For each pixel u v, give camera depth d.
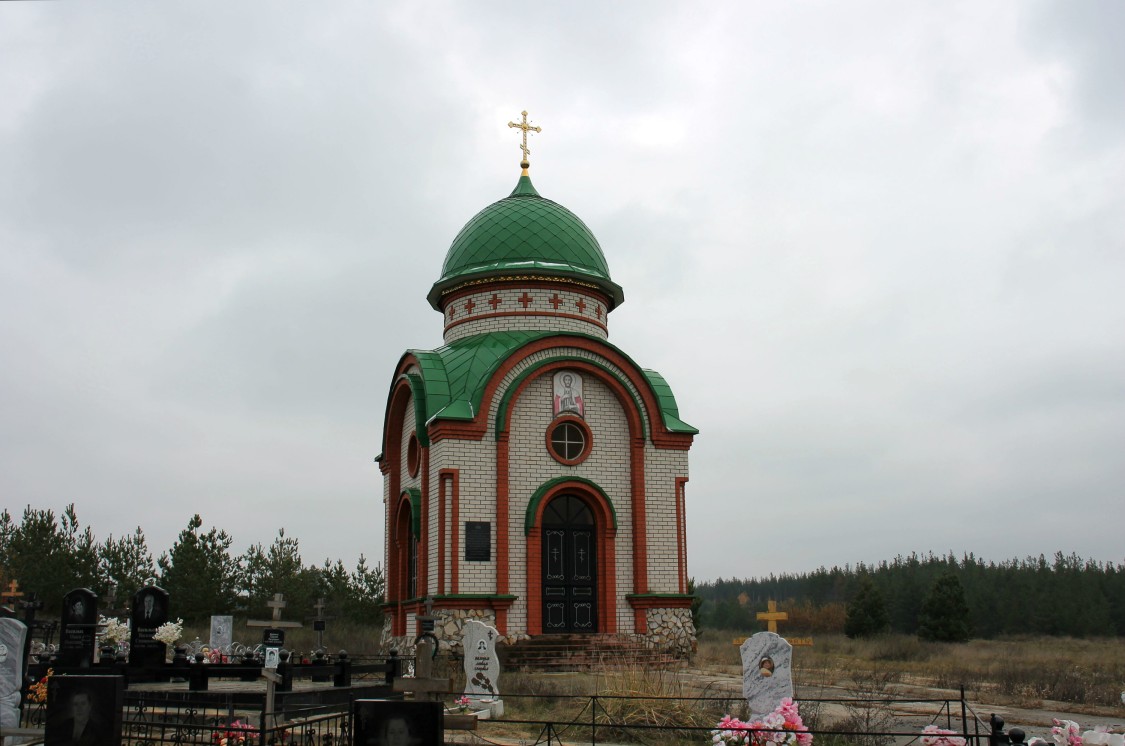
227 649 27.25
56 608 44.91
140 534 48.62
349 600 49.97
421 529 27.86
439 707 11.16
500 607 26.16
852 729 15.85
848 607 63.06
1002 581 89.69
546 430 28.08
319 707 15.24
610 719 16.30
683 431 29.16
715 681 22.91
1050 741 15.50
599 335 32.34
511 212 32.59
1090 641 60.81
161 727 14.96
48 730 12.30
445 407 27.22
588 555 28.06
